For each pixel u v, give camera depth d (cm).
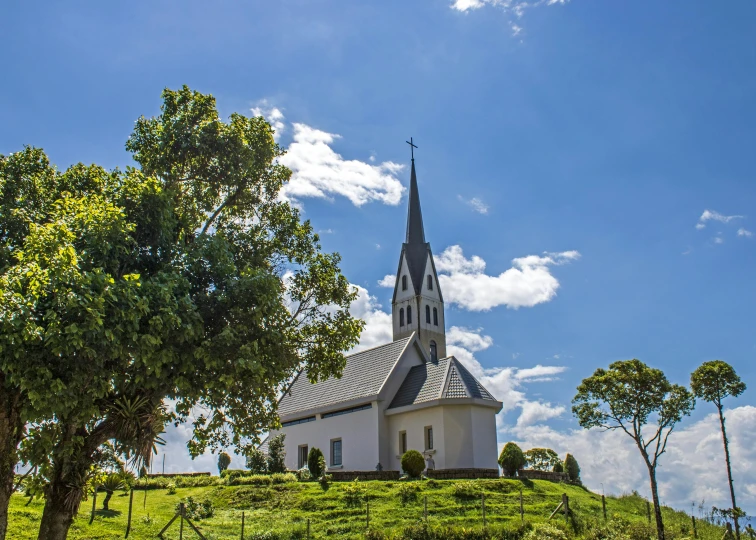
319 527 2625
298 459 4656
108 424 1794
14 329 1373
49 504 1738
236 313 1838
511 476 3572
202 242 1948
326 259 2423
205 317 1841
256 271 1959
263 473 3941
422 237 8681
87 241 1656
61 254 1472
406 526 2522
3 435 1611
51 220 1853
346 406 4344
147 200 1861
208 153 2169
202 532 2498
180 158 2169
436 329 8350
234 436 2094
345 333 2391
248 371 1848
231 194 2294
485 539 2434
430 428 3878
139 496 3362
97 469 1891
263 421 2161
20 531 2161
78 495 1762
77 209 1736
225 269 1900
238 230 2367
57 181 2086
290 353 2155
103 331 1484
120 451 1806
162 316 1603
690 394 2923
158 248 1900
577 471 4162
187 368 1750
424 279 8406
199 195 2180
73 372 1500
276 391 2211
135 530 2430
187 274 1872
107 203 1714
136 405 1764
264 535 2475
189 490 3575
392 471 3553
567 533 2522
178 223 2019
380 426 4106
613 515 2939
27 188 2020
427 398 3903
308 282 2380
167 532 2464
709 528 3073
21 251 1542
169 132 2138
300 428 4716
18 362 1427
